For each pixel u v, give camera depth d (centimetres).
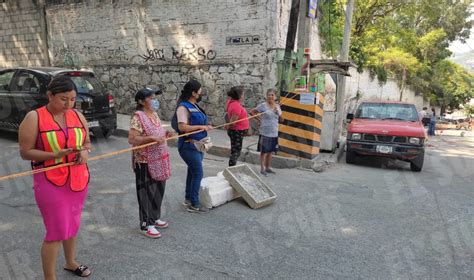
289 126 812
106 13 1313
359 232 460
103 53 1348
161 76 1254
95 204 516
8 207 488
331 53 1680
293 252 399
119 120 1200
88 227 441
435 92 4100
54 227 291
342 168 854
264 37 1080
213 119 1188
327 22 1588
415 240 441
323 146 970
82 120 311
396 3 2014
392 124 902
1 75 905
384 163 963
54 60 1461
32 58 1506
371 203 579
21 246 385
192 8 1163
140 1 1242
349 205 564
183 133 460
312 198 591
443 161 1059
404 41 2800
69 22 1393
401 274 360
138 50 1280
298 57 865
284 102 809
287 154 822
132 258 371
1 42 1562
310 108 793
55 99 283
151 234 418
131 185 604
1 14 1530
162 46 1234
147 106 408
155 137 401
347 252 404
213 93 1177
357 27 2062
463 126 3259
